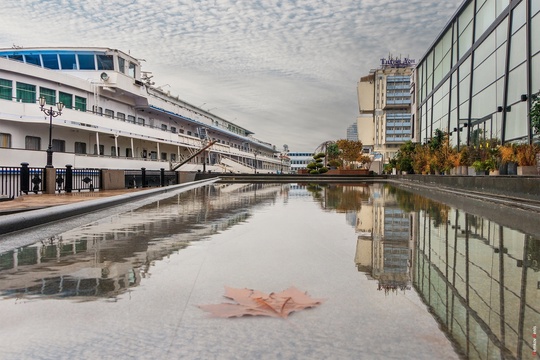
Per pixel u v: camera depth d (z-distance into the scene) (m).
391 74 107.81
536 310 2.78
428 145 25.70
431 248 4.96
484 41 20.03
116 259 4.42
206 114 50.50
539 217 7.64
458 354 2.12
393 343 2.27
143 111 32.59
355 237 5.80
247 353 2.15
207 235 6.02
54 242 5.46
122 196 12.11
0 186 14.73
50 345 2.26
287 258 4.45
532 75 14.81
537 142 14.12
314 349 2.20
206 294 3.16
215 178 32.91
